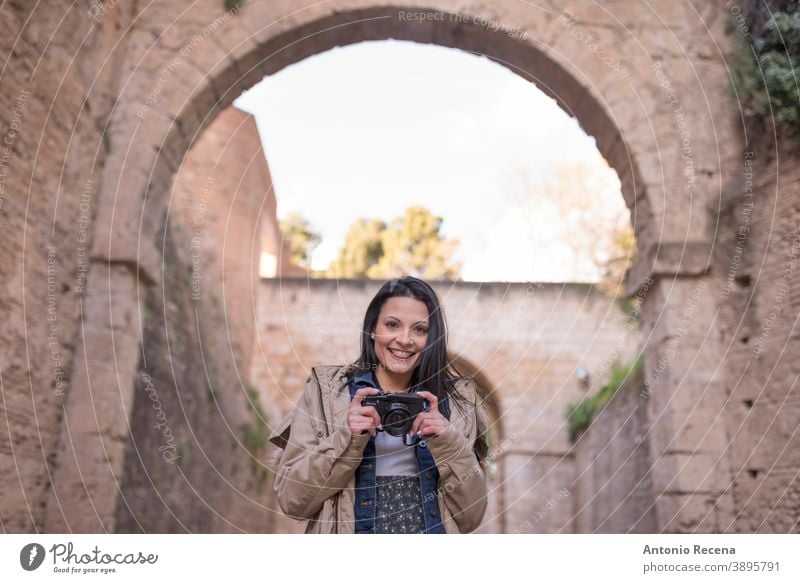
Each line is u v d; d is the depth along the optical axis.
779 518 4.30
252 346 9.68
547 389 11.35
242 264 9.14
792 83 4.64
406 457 1.71
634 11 5.44
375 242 11.03
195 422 7.05
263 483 9.05
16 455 3.96
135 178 4.93
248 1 5.30
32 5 4.13
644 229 5.21
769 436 4.48
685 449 4.70
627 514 7.48
